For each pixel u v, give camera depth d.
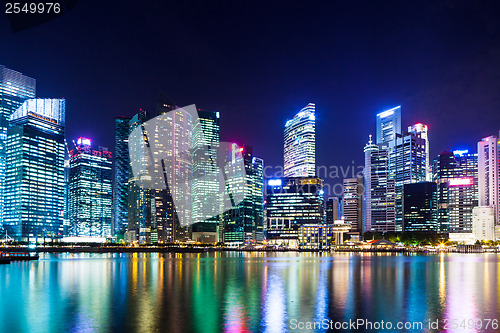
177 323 53.91
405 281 106.31
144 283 100.69
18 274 128.12
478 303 70.19
